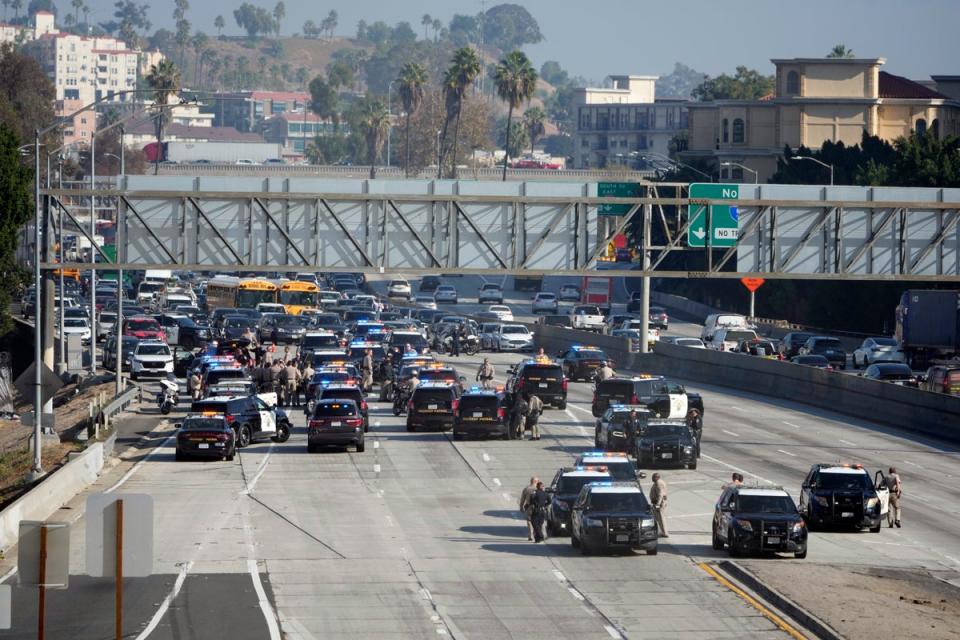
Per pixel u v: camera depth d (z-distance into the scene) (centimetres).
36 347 15875
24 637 9106
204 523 13500
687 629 9481
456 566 11656
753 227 19288
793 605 10006
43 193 18288
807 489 13688
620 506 12194
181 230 18925
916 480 16400
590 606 10188
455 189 19288
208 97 17825
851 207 19300
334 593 10581
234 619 9675
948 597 10544
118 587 6762
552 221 19312
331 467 17112
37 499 13412
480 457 17850
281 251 19112
